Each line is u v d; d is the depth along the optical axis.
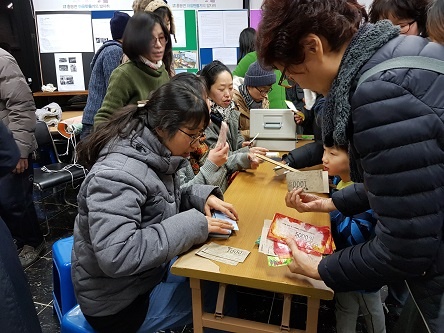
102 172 0.95
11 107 2.03
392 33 0.68
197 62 3.89
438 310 0.72
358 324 1.75
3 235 1.05
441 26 1.02
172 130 1.01
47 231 2.81
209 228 1.10
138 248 0.94
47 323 1.89
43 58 3.77
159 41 1.95
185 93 1.01
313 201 1.21
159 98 1.04
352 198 1.10
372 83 0.63
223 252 1.04
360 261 0.73
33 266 2.38
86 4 3.75
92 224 0.93
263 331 1.03
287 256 1.00
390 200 0.64
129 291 1.08
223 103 1.86
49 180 2.62
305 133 2.28
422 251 0.65
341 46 0.70
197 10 3.78
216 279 0.95
